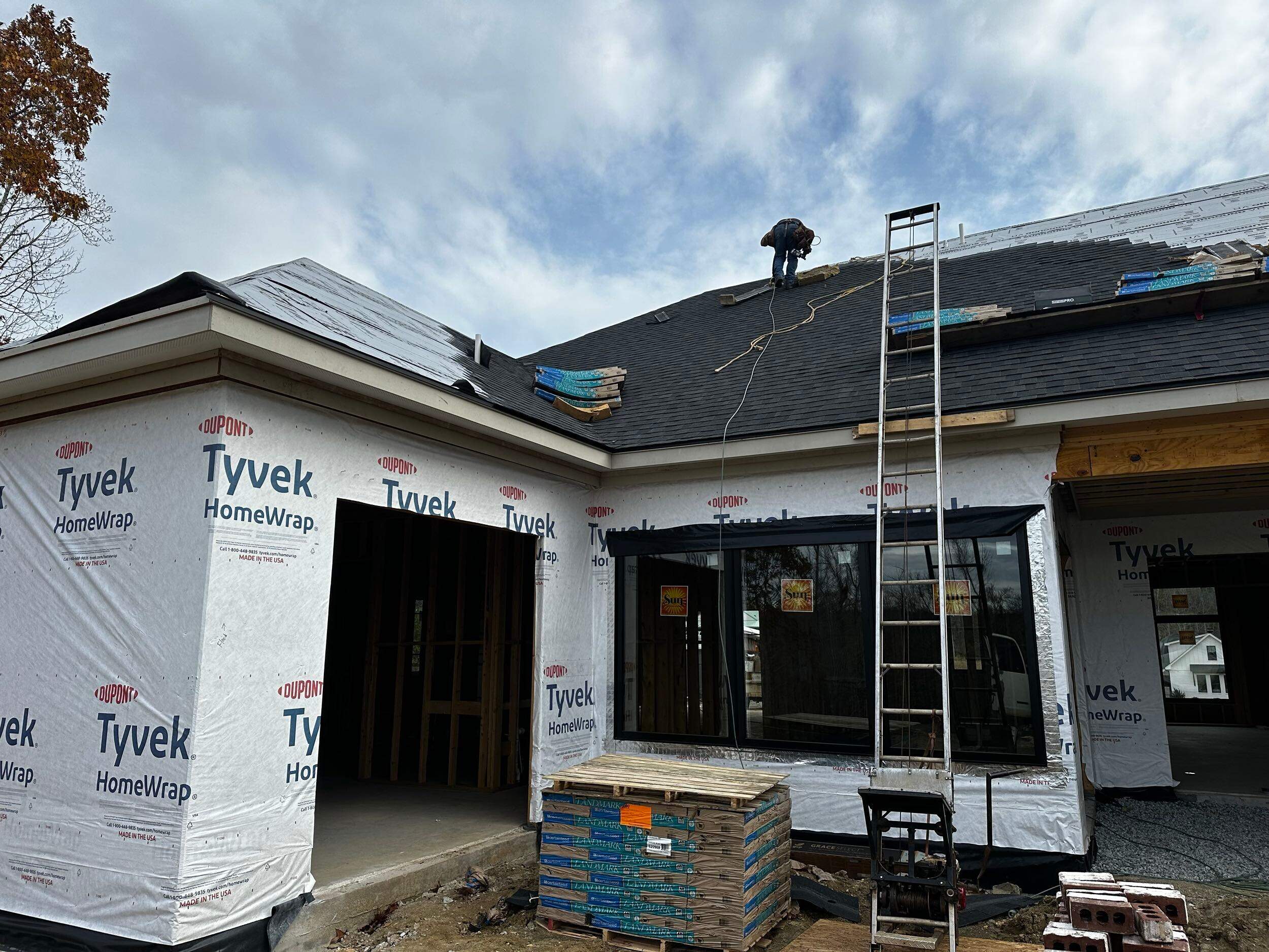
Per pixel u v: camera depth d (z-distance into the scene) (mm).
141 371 4250
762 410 6805
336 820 6336
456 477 5613
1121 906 3420
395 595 9016
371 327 6227
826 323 9258
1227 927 4328
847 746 5824
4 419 4922
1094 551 8656
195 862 3648
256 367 4117
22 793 4301
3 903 4215
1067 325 6543
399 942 4293
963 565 5727
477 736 8656
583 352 11289
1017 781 5273
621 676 6844
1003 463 5648
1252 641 14961
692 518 6707
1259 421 5035
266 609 4121
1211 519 8266
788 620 6234
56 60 15898
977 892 5109
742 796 4160
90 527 4375
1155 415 5090
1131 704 8242
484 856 5555
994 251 10531
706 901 4172
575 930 4559
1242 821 7109
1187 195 9906
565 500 6852
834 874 5574
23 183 15461
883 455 5398
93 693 4141
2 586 4691
